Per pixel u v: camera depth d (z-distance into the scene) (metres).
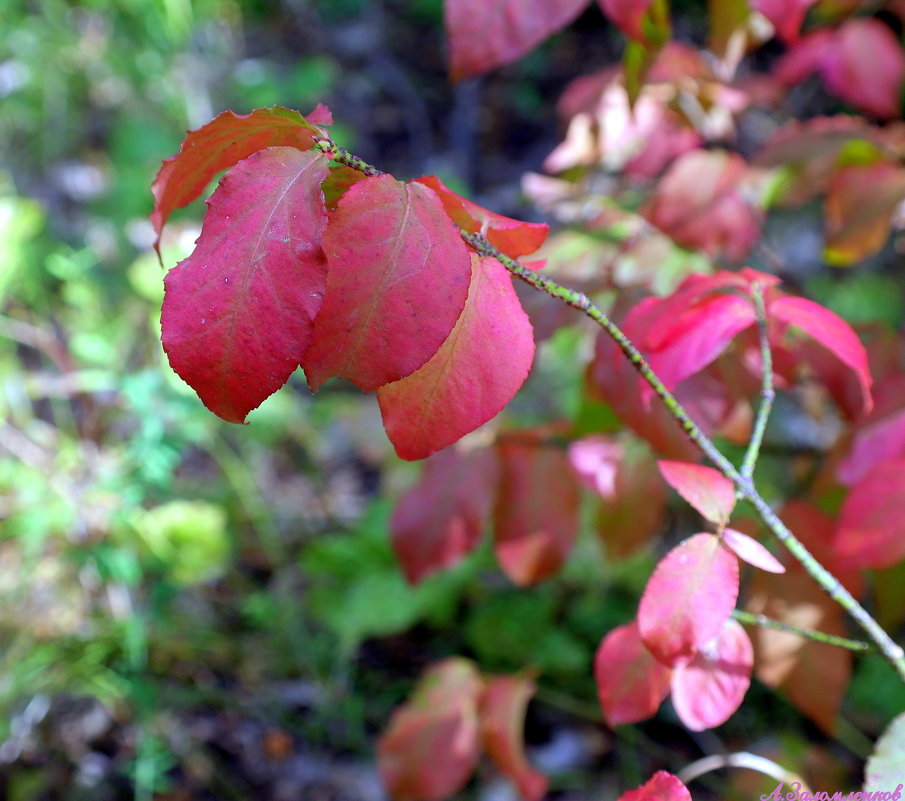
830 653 0.38
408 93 1.53
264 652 0.71
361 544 0.75
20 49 1.17
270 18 1.60
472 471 0.45
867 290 0.89
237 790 0.62
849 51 0.51
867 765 0.30
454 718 0.45
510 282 0.26
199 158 0.27
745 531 0.39
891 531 0.35
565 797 0.64
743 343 0.38
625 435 0.44
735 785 0.44
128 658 0.64
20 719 0.61
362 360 0.24
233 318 0.24
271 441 0.86
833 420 0.78
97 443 0.73
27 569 0.65
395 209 0.24
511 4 0.33
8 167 1.11
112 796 0.59
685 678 0.31
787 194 0.49
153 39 1.19
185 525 0.67
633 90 0.39
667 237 0.48
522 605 0.73
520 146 1.42
